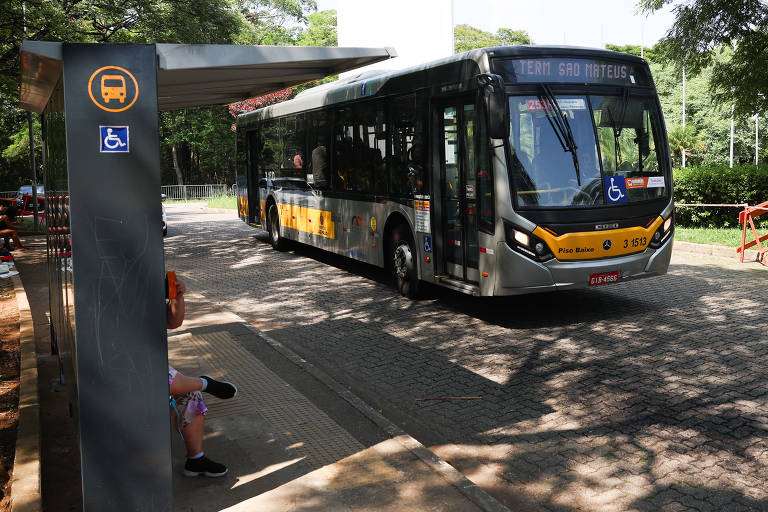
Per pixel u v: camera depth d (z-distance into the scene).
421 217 9.79
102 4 15.88
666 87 67.50
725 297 9.81
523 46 8.48
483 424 5.61
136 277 3.55
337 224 12.72
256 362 7.02
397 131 10.34
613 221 8.48
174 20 16.72
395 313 9.52
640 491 4.40
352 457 4.75
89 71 3.39
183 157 63.66
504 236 8.15
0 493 4.30
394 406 6.08
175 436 5.19
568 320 8.84
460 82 8.71
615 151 8.63
